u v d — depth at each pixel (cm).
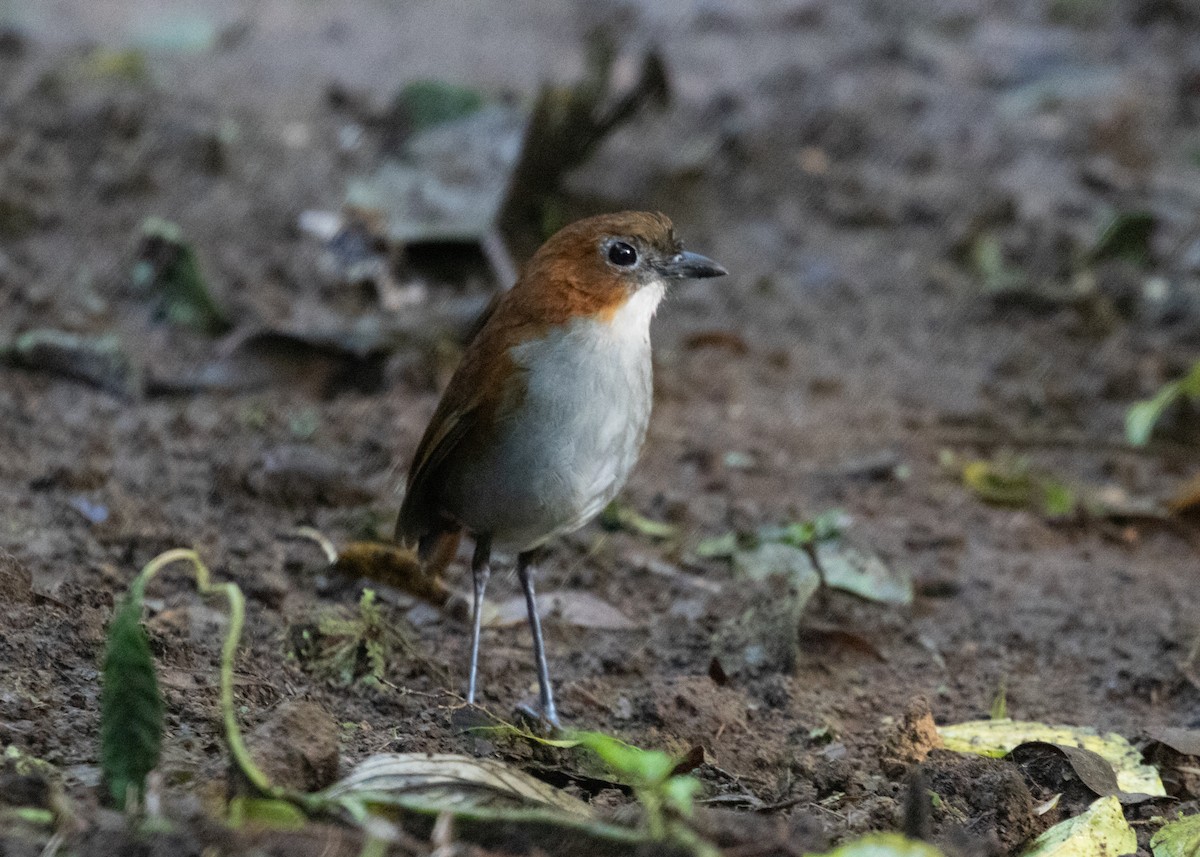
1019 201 1573
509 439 772
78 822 547
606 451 782
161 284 1291
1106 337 1381
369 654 799
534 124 1393
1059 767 727
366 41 1941
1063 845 650
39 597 765
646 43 1944
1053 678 887
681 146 1636
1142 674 877
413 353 1225
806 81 1833
